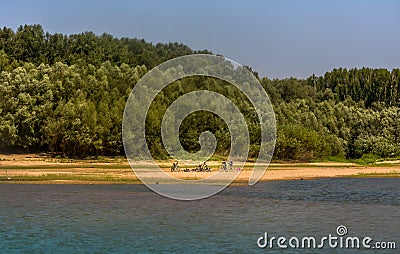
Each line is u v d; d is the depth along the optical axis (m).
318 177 72.81
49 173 67.19
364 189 58.88
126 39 159.25
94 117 98.06
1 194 49.25
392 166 96.62
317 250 29.56
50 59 139.88
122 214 39.56
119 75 119.00
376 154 120.69
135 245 30.17
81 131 96.69
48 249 29.20
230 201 47.00
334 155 116.56
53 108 106.31
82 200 46.12
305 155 106.38
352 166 94.88
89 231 33.75
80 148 98.50
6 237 31.97
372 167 93.25
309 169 84.88
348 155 125.06
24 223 36.09
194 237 32.12
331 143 116.62
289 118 120.81
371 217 39.66
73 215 39.06
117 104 103.56
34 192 50.84
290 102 137.88
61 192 50.97
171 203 45.06
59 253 28.42
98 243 30.56
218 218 38.50
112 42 152.38
